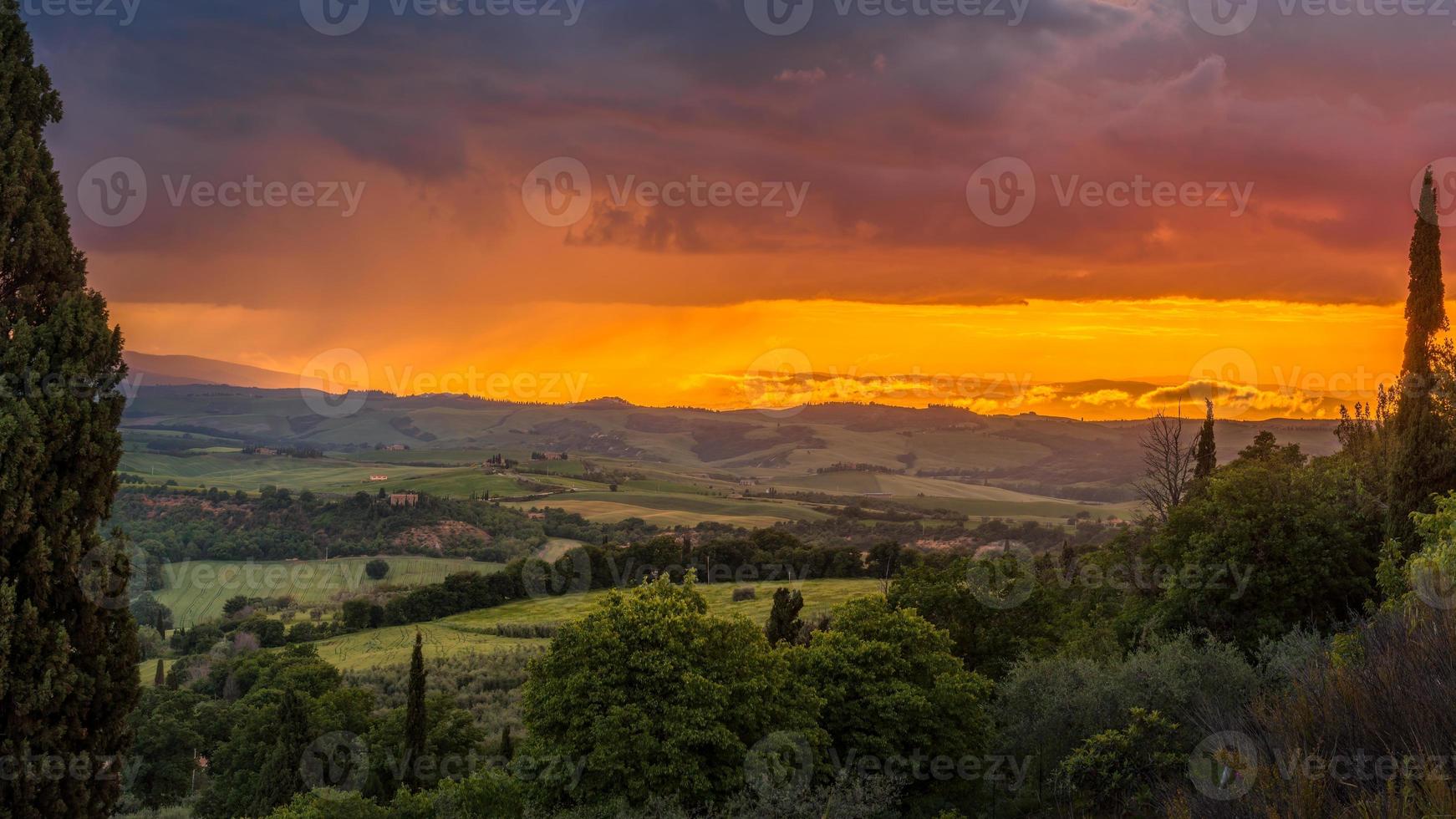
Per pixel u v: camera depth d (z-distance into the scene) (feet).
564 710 90.99
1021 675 101.45
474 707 251.19
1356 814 30.68
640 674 90.12
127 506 614.75
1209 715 54.39
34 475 55.83
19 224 58.70
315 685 249.55
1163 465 196.13
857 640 110.42
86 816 56.85
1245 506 121.70
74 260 61.11
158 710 224.12
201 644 382.63
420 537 585.22
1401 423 111.45
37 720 55.01
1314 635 88.99
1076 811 75.00
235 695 290.97
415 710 156.56
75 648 57.21
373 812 117.60
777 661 101.60
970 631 156.56
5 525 54.60
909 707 101.30
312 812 118.01
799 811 80.12
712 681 89.86
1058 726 90.99
